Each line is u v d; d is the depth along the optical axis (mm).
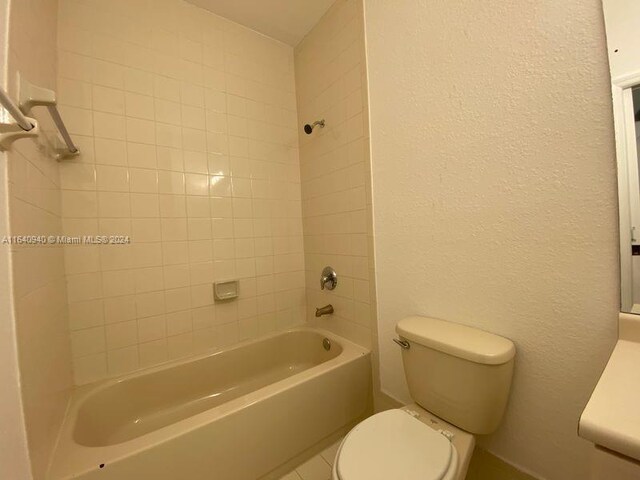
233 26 1736
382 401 1415
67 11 1261
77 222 1258
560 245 794
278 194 1904
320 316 1860
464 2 979
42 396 814
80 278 1264
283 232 1920
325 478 1163
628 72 673
